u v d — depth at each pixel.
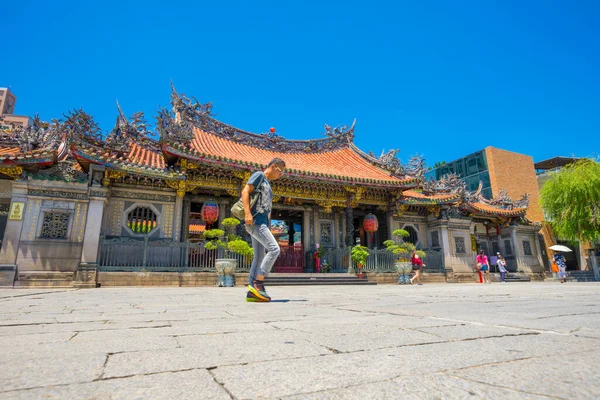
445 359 2.01
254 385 1.59
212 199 23.03
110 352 2.23
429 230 29.16
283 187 24.12
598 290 10.90
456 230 28.75
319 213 26.75
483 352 2.16
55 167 17.78
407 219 28.72
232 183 21.98
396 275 23.38
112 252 18.02
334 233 26.81
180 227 20.77
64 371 1.78
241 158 22.00
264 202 6.61
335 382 1.63
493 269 33.53
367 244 27.80
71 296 8.89
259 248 6.85
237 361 2.01
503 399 1.37
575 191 31.11
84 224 17.70
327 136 30.62
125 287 16.42
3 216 19.39
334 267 24.81
